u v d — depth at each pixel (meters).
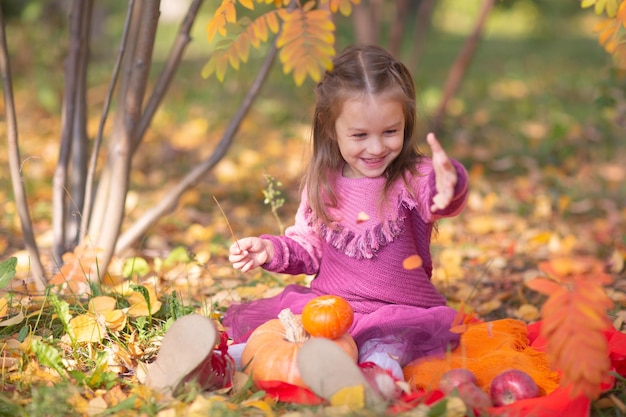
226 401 2.28
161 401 2.28
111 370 2.65
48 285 3.19
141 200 5.53
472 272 4.17
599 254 4.42
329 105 2.65
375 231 2.74
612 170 6.35
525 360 2.54
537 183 6.02
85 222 3.54
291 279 3.79
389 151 2.65
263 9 7.91
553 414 2.19
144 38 3.29
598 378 2.00
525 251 4.54
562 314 2.04
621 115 5.28
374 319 2.65
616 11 2.64
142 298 3.11
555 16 21.62
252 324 2.91
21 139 7.09
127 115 3.39
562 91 10.43
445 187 2.30
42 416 2.23
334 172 2.82
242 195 5.72
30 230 3.47
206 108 8.84
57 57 9.50
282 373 2.41
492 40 18.64
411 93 2.73
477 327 2.83
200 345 2.30
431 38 17.84
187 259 3.88
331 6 2.50
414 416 2.12
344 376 2.20
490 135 7.68
